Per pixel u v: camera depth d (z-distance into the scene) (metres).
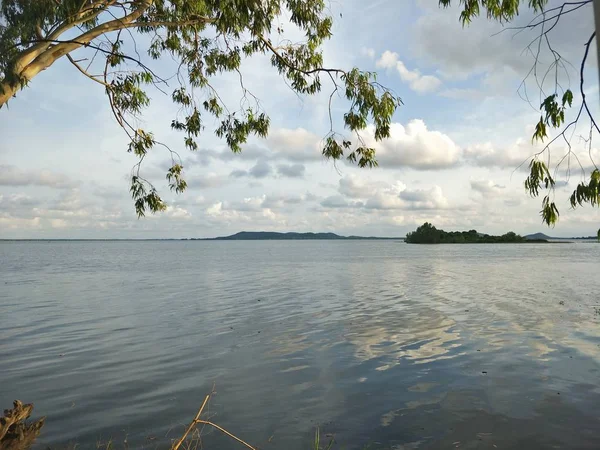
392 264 59.12
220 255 99.12
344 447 6.57
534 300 22.22
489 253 101.88
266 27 7.21
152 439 6.89
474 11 6.18
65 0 5.85
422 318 17.52
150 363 11.28
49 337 14.61
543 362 10.83
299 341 13.66
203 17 7.35
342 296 25.22
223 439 6.88
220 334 14.84
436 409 7.97
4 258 83.69
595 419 7.38
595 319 16.48
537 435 6.85
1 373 10.49
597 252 107.69
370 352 12.15
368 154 8.34
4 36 5.44
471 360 11.13
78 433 7.12
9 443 3.52
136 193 7.67
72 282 34.84
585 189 3.58
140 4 6.82
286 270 48.47
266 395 8.84
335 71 7.75
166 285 32.22
